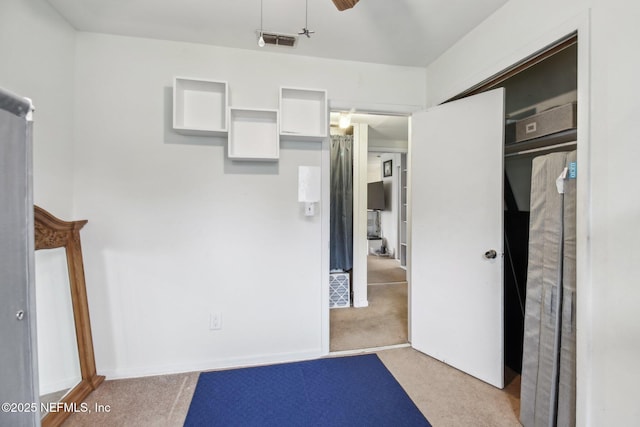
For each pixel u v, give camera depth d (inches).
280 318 84.6
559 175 54.3
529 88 82.8
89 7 64.3
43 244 60.9
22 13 56.9
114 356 75.8
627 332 42.7
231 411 63.2
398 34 75.2
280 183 83.8
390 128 153.3
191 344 79.6
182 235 78.7
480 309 74.4
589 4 47.3
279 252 84.1
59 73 67.1
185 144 78.3
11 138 30.5
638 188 41.3
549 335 55.1
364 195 135.1
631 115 42.0
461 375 77.2
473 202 75.7
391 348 92.4
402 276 187.3
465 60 76.1
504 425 59.9
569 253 52.1
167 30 72.8
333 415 62.1
